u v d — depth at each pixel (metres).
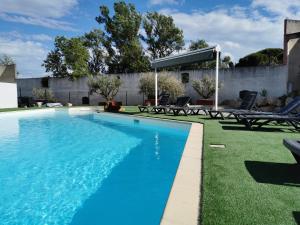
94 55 41.12
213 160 4.86
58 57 33.00
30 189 4.69
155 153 7.20
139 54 38.84
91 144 8.65
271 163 4.70
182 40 41.97
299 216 2.74
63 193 4.48
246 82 20.59
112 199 4.18
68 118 16.69
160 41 41.59
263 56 27.95
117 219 3.52
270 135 7.53
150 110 17.48
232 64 34.56
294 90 18.64
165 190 4.50
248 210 2.87
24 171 5.77
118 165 6.09
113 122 14.46
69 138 9.83
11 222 3.54
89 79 25.75
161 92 21.47
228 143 6.39
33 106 25.31
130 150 7.65
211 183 3.68
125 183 4.89
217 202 3.06
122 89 26.53
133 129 11.81
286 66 19.05
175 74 23.98
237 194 3.30
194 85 21.36
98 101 28.30
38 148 8.14
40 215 3.71
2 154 7.38
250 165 4.56
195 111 15.41
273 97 19.39
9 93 23.12
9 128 12.58
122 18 39.69
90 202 4.08
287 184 3.66
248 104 11.71
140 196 4.27
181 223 2.60
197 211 2.84
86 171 5.70
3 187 4.81
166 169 5.70
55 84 31.03
